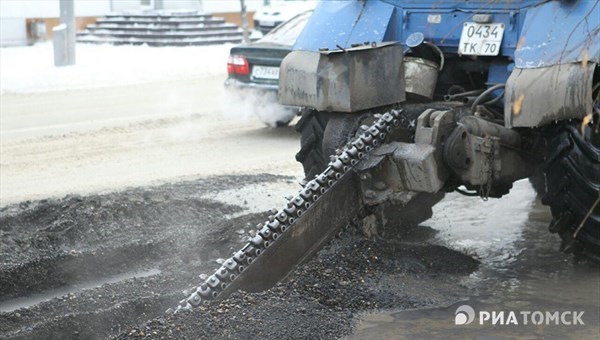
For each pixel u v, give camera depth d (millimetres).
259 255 7879
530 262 9562
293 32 17625
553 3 8883
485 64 9930
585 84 8312
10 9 33312
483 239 10383
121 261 9539
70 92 22719
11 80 23828
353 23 10211
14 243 9805
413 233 10453
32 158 14820
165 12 34844
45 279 9117
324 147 9469
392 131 8805
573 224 8977
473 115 9180
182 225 10516
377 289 8406
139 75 25422
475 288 8758
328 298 8117
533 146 9242
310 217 8211
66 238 10000
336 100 9195
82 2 35094
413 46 9805
